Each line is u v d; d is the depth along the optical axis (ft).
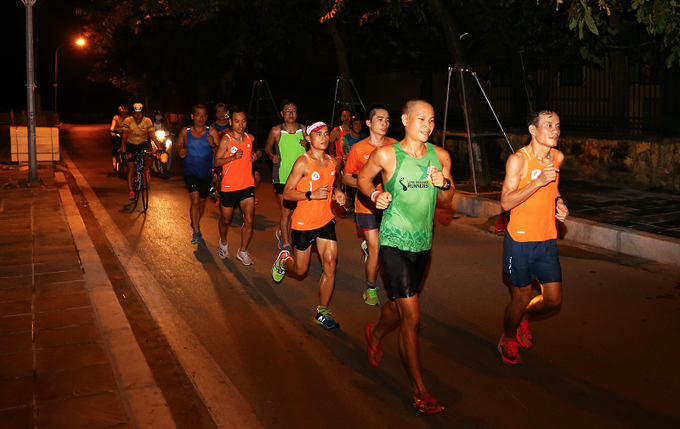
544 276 15.48
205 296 22.12
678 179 36.86
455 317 19.75
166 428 12.80
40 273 23.50
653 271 23.99
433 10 40.19
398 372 15.99
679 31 30.83
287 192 18.38
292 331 18.83
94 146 90.68
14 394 14.02
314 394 14.85
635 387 14.90
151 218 36.04
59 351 16.31
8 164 60.49
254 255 27.61
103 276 22.94
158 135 53.01
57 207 37.37
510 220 15.58
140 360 15.76
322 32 63.52
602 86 45.39
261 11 54.29
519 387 15.02
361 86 66.39
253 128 87.20
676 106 37.86
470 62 53.21
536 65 47.93
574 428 13.16
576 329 18.49
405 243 14.32
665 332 18.12
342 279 24.14
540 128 14.71
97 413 13.24
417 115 14.08
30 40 46.83
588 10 26.94
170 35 88.69
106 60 139.95
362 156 20.89
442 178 13.64
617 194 37.22
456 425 13.38
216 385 15.30
